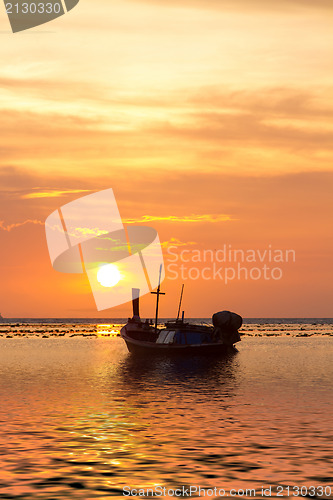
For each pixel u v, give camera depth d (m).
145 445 23.14
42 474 19.50
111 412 30.22
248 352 77.38
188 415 29.38
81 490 18.00
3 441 23.78
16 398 35.03
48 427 26.45
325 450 22.30
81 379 45.47
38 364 59.00
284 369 53.72
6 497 17.36
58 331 158.88
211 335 66.94
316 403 33.03
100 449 22.56
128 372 51.06
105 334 140.75
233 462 20.81
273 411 30.44
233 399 34.72
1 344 96.06
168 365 58.12
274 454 21.77
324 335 137.25
